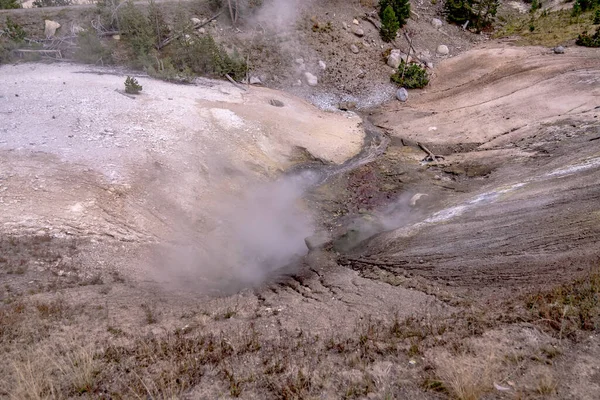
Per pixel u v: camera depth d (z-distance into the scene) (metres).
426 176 14.98
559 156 13.48
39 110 13.78
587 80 19.08
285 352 5.57
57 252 9.05
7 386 4.87
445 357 5.18
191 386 4.89
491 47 25.69
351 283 8.95
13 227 9.45
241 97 18.30
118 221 10.52
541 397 4.39
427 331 5.89
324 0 25.66
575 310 5.73
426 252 9.82
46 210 10.08
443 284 8.09
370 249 11.09
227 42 21.97
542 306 5.95
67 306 7.08
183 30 20.67
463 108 19.73
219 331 6.36
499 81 21.38
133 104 15.18
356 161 16.20
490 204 11.28
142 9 21.94
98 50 19.27
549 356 5.00
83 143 12.45
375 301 7.64
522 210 10.20
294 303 7.92
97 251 9.45
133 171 11.94
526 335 5.43
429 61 24.84
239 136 15.08
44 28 20.52
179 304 7.79
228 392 4.78
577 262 7.29
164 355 5.52
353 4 26.47
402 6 25.72
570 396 4.38
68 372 5.11
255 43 22.42
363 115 20.34
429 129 18.45
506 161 14.67
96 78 17.31
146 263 9.67
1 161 11.03
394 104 21.38
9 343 5.82
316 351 5.58
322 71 22.34
